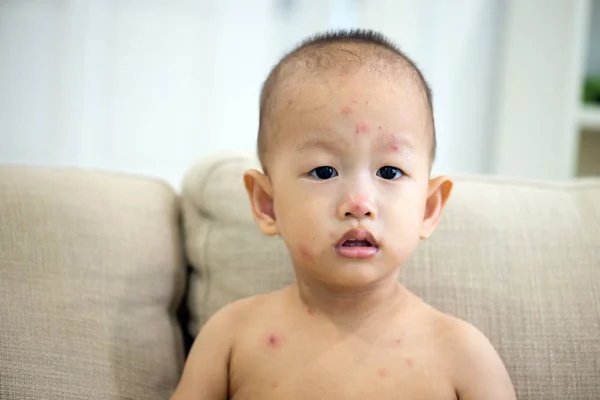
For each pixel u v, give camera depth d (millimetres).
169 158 2148
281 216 687
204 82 2131
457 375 689
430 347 701
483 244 854
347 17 2111
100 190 890
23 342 735
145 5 2064
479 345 705
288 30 2146
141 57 2088
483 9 1988
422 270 841
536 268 841
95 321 786
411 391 673
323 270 654
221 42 2119
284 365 703
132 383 779
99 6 2037
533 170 1849
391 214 653
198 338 772
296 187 666
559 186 938
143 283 849
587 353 798
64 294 783
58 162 2084
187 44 2109
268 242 881
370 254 645
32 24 2027
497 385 690
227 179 914
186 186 953
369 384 676
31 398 707
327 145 654
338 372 684
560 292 828
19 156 2074
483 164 2031
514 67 1850
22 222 815
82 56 2049
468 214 875
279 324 734
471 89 2020
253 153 977
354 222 639
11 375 711
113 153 2109
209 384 740
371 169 660
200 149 2156
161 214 920
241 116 2160
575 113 1798
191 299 930
